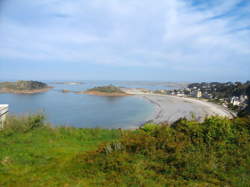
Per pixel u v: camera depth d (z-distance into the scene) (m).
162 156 5.19
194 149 5.37
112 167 4.85
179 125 7.02
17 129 9.23
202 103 103.06
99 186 3.99
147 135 6.77
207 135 5.93
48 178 4.44
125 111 64.44
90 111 60.88
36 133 9.18
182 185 3.93
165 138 6.20
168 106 83.69
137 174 4.40
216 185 3.91
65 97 101.31
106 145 6.12
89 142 8.61
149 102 97.25
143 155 5.42
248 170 4.41
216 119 6.35
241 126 6.26
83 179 4.37
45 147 7.17
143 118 52.94
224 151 5.31
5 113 9.79
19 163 5.46
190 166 4.58
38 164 5.46
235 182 3.99
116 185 4.02
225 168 4.57
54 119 46.22
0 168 4.99
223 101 108.44
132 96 130.25
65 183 4.13
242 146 5.51
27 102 72.12
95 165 5.13
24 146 7.15
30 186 4.01
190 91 171.75
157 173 4.56
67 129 10.38
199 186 3.83
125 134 9.21
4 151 6.34
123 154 5.49
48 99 87.75
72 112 57.16
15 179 4.38
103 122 46.66
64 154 6.40
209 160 4.77
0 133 8.55
